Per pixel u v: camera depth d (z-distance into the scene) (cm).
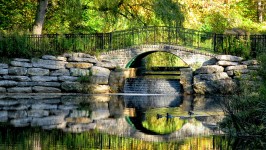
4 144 1278
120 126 1659
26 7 3638
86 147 1270
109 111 2069
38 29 3225
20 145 1269
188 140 1416
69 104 2306
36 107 2128
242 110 1611
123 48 3186
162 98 2755
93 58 3067
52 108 2109
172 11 3369
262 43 2977
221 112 2025
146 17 3516
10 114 1877
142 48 3177
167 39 3359
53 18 3666
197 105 2330
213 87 2905
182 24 3478
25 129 1537
